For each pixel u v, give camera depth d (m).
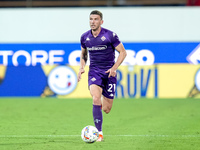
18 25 47.44
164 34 47.19
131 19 47.09
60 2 53.69
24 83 47.25
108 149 21.20
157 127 28.92
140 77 46.38
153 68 46.31
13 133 26.47
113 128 28.45
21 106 40.91
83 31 47.28
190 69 46.34
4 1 53.56
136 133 26.38
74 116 34.75
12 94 47.44
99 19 22.89
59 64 46.59
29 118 33.62
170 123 30.83
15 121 32.03
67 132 26.86
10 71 47.19
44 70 46.88
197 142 23.34
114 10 47.06
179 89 46.53
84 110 38.25
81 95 46.62
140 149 21.28
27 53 46.75
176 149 21.38
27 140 23.91
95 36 23.38
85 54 24.83
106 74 23.89
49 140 23.89
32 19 47.41
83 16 47.19
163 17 47.06
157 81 46.47
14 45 46.75
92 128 21.80
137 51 46.25
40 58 46.75
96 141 23.31
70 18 47.22
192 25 47.00
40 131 27.28
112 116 34.56
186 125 29.84
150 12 46.97
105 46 23.39
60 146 22.00
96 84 23.66
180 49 46.22
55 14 47.31
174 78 46.44
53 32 47.41
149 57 46.19
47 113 36.56
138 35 47.19
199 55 46.16
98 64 23.84
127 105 41.25
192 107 39.94
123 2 53.97
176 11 47.00
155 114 35.75
